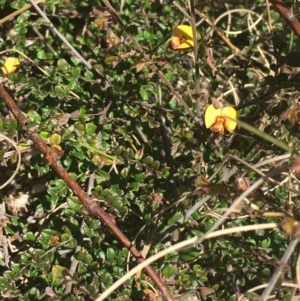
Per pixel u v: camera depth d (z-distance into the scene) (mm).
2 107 425
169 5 437
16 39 437
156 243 383
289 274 382
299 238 327
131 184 399
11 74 415
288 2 421
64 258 401
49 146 383
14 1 436
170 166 412
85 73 430
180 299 385
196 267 392
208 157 405
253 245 399
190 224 393
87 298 403
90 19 452
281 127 386
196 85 399
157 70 399
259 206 377
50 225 406
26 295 384
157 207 395
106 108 413
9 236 414
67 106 428
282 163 382
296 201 397
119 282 339
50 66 433
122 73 424
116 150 398
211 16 461
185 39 399
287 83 393
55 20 460
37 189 431
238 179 348
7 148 385
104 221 366
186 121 424
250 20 463
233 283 402
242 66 419
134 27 422
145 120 407
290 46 440
